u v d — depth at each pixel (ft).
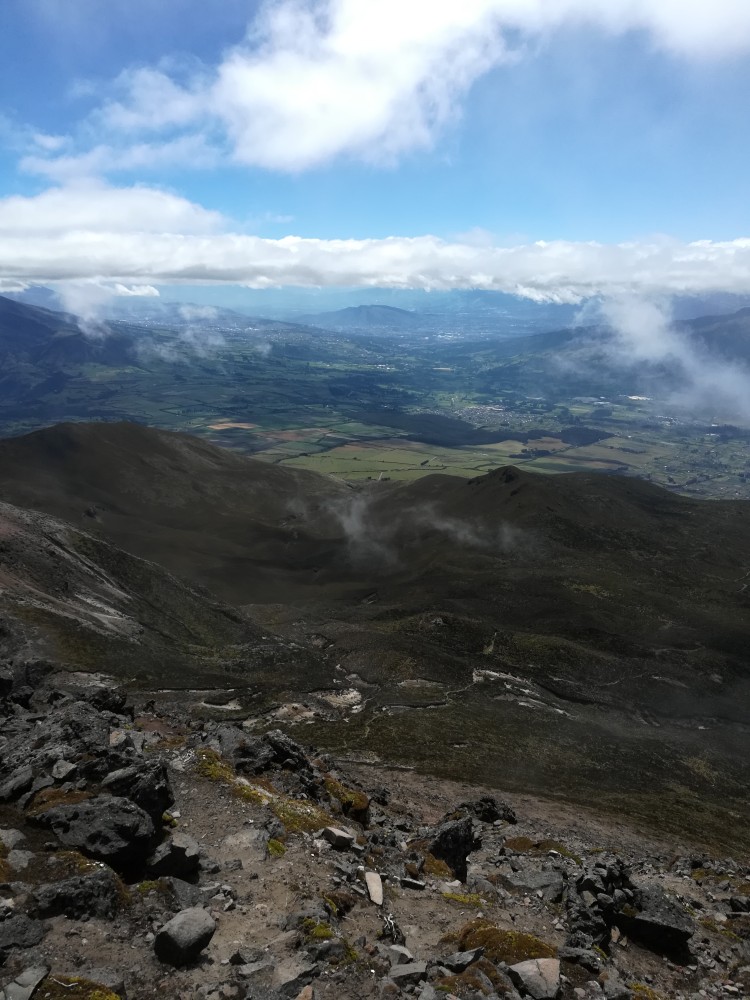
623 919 87.81
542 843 127.24
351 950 60.49
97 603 418.31
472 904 82.17
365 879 78.54
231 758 115.75
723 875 148.87
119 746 99.86
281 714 306.14
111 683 278.87
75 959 52.80
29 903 58.49
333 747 273.54
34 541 456.86
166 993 51.26
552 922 84.07
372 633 518.37
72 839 68.90
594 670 504.43
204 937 56.75
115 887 62.34
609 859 102.63
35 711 133.80
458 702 391.86
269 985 53.16
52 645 295.89
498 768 282.56
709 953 88.74
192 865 71.77
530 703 419.13
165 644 399.03
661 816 258.16
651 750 366.63
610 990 64.03
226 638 479.00
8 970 49.85
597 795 274.77
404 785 219.41
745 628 609.01
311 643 504.84
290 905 68.13
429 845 100.48
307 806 97.81
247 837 83.20
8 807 76.54
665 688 493.77
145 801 78.02
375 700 369.50
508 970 62.44
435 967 61.11
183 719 158.61
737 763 377.91
